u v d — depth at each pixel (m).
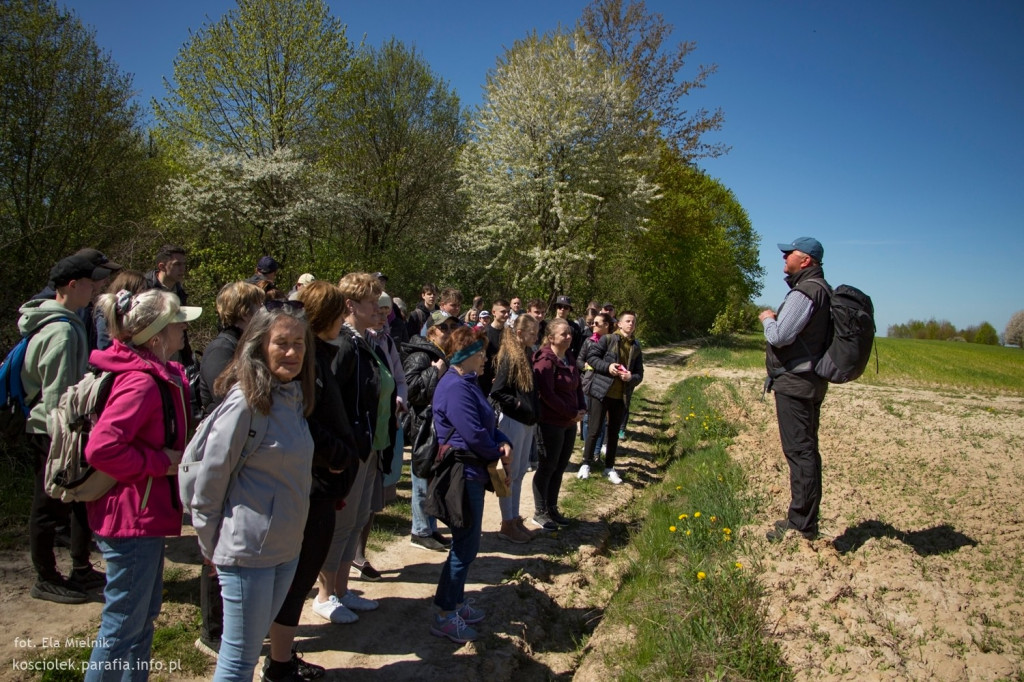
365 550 5.39
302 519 2.83
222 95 18.91
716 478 7.08
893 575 4.48
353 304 4.08
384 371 4.32
